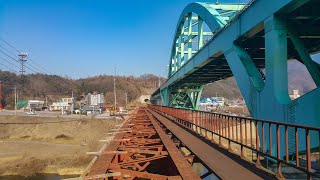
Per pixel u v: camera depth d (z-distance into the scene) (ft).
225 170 26.99
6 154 211.20
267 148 48.37
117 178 24.93
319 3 49.42
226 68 125.49
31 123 320.29
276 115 47.78
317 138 40.14
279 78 48.88
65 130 307.58
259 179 23.95
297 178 39.06
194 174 23.79
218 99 509.76
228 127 38.73
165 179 23.26
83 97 606.14
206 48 99.76
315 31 57.06
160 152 34.88
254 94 57.88
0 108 448.24
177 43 211.20
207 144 42.80
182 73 164.25
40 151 222.89
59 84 625.00
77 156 185.78
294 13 50.60
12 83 541.75
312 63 52.65
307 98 41.78
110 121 309.22
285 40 49.93
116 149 34.60
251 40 73.31
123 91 628.69
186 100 267.59
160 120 92.48
